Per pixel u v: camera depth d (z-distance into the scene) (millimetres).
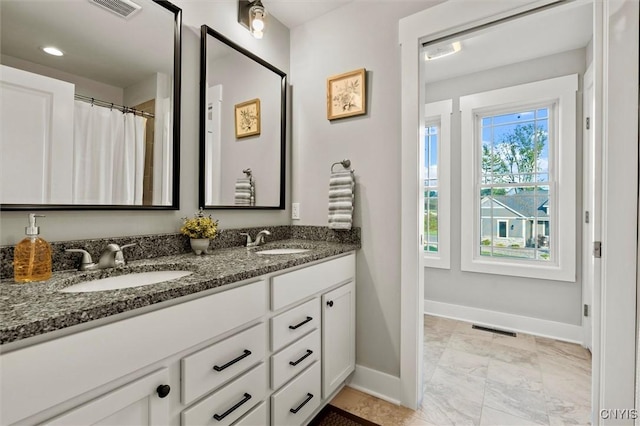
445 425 1541
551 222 2660
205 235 1435
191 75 1550
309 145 2109
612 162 1236
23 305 685
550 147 2672
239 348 1062
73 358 648
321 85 2057
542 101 2662
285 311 1295
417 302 1683
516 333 2656
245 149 1839
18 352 574
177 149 1452
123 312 732
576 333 2465
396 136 1773
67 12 1118
